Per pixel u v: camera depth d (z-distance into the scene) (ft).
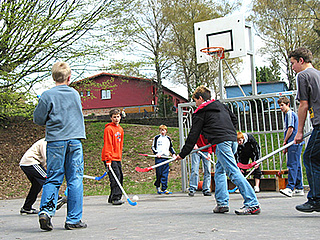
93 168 47.39
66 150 12.44
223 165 14.55
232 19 35.45
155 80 110.63
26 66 47.78
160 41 106.11
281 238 8.75
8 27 44.45
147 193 32.09
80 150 12.62
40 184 18.51
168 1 106.01
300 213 13.93
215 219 12.81
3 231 12.91
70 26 46.19
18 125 62.28
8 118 62.34
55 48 46.47
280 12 105.09
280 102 22.90
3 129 60.34
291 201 19.67
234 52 35.19
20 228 13.53
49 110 12.39
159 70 107.34
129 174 43.80
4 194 37.86
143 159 48.85
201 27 36.63
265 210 15.52
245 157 25.49
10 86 46.88
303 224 10.94
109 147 22.03
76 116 12.67
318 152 12.87
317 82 13.11
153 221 13.16
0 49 45.73
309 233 9.36
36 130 61.62
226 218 12.98
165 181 29.96
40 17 44.80
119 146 22.47
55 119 12.31
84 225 12.50
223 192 15.01
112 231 11.24
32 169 18.35
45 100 12.37
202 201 22.41
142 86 125.70
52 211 12.03
